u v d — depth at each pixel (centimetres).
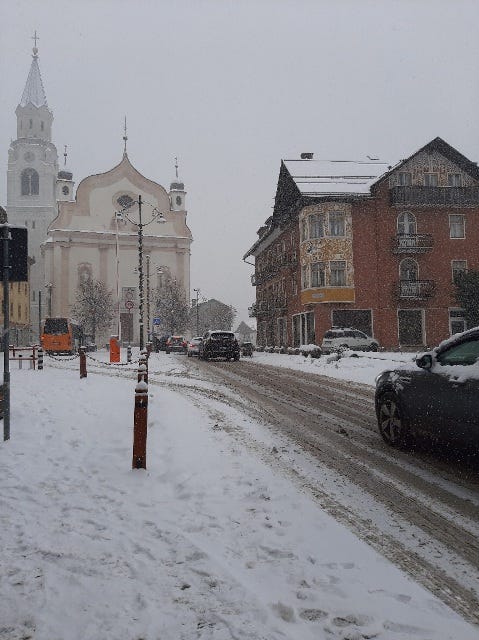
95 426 767
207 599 287
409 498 458
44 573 318
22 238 706
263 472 529
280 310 4238
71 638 255
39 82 9631
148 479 514
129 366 2250
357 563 330
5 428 687
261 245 4975
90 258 6756
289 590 296
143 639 253
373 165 3862
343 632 255
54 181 9312
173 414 841
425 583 307
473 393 480
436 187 3525
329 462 575
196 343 3228
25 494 469
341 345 2970
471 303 3325
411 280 3512
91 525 394
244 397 1113
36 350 2052
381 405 670
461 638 250
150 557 339
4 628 264
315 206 3516
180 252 7038
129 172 7044
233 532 379
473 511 427
